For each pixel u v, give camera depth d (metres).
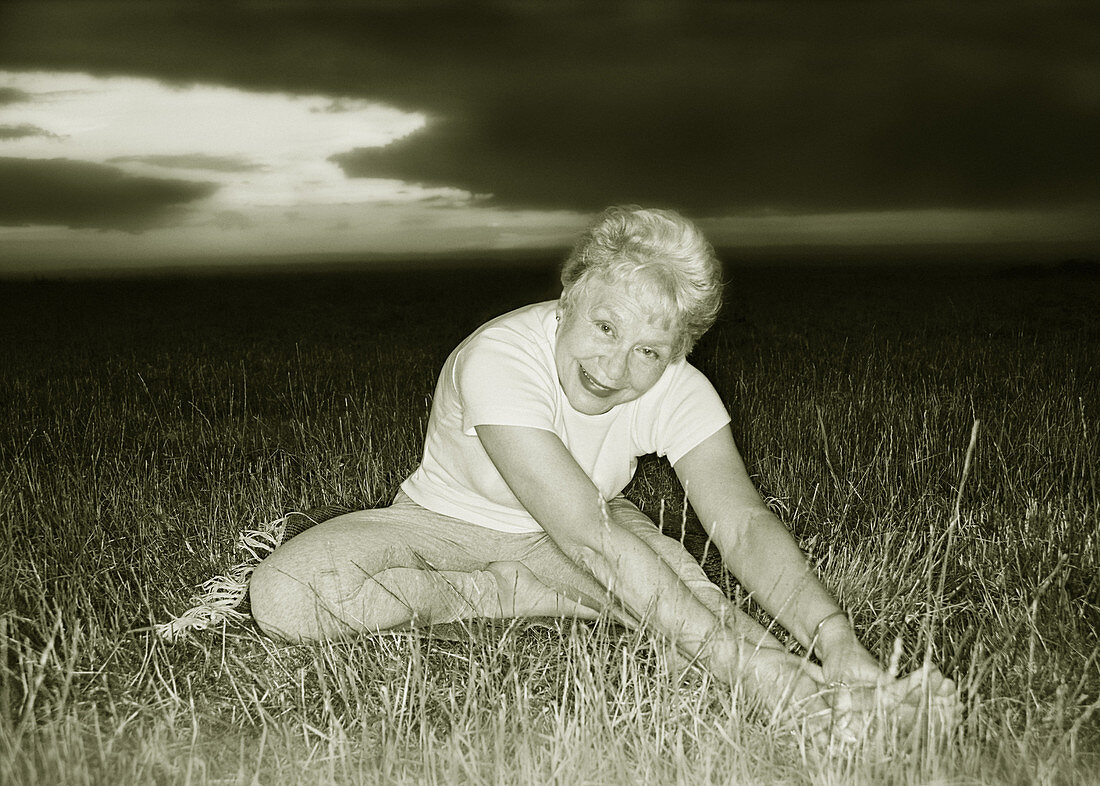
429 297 24.39
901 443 4.33
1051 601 2.45
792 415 4.93
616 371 2.11
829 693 1.82
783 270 40.41
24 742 1.81
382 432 4.77
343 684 2.03
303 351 9.95
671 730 1.84
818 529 3.30
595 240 2.09
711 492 2.29
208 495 3.74
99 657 2.26
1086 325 10.29
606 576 2.07
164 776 1.75
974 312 12.75
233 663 2.30
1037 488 3.49
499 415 2.11
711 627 1.97
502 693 1.93
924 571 2.65
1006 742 1.80
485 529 2.46
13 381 7.30
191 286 33.22
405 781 1.71
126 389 6.92
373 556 2.32
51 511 3.35
